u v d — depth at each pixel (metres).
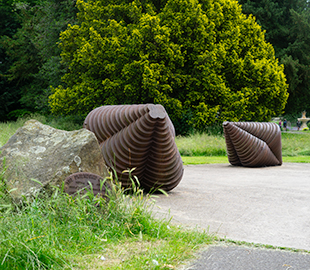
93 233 3.10
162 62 18.95
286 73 28.02
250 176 8.12
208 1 21.41
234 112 19.92
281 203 5.09
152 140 5.50
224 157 13.27
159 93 18.50
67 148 3.90
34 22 28.19
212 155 14.09
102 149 5.61
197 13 19.56
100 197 3.53
